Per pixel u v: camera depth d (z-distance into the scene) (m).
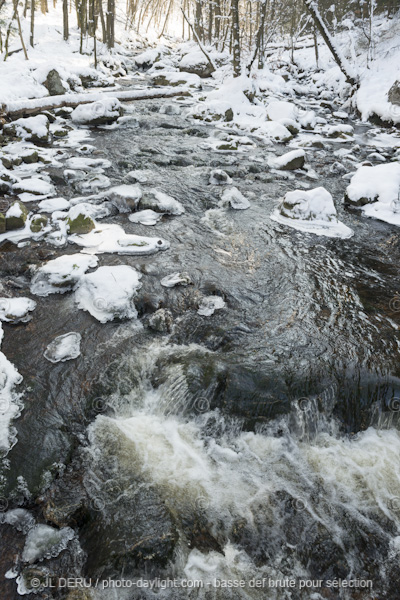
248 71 15.12
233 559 2.80
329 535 2.92
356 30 21.19
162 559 2.74
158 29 42.12
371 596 2.68
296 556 2.83
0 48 15.69
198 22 26.16
